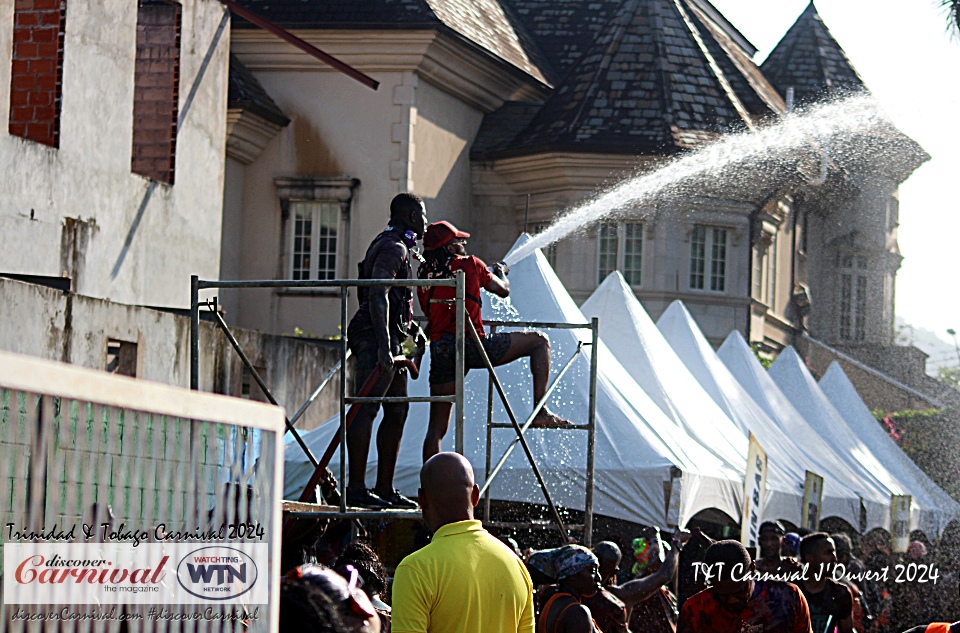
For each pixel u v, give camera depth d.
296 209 36.00
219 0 24.19
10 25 17.34
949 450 45.19
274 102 36.06
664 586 11.98
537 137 37.91
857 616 14.09
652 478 14.91
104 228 20.12
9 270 17.58
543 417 10.87
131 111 20.83
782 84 49.16
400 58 35.41
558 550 8.52
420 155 36.00
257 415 3.98
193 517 3.76
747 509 13.54
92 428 3.38
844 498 21.06
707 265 38.97
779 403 25.41
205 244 23.59
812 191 45.66
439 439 10.28
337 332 35.44
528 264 17.98
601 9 44.41
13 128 18.97
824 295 49.91
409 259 9.99
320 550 9.84
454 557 6.21
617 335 19.86
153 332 17.61
